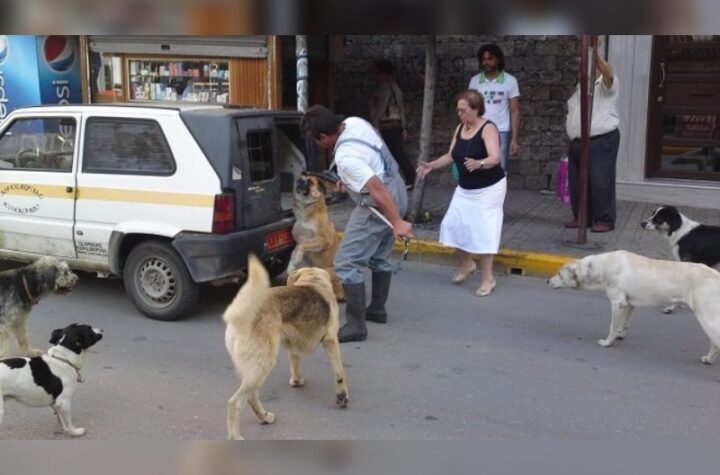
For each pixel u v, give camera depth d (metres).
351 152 5.72
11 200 6.84
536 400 5.00
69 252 6.65
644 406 4.91
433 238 8.88
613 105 8.99
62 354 4.34
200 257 6.13
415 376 5.38
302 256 6.63
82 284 7.52
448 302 7.14
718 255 6.60
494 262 8.24
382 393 5.09
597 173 9.09
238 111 6.37
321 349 5.88
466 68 12.22
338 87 13.04
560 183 10.04
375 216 5.88
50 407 4.58
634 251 8.32
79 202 6.53
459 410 4.84
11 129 6.91
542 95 11.83
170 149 6.20
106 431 4.48
